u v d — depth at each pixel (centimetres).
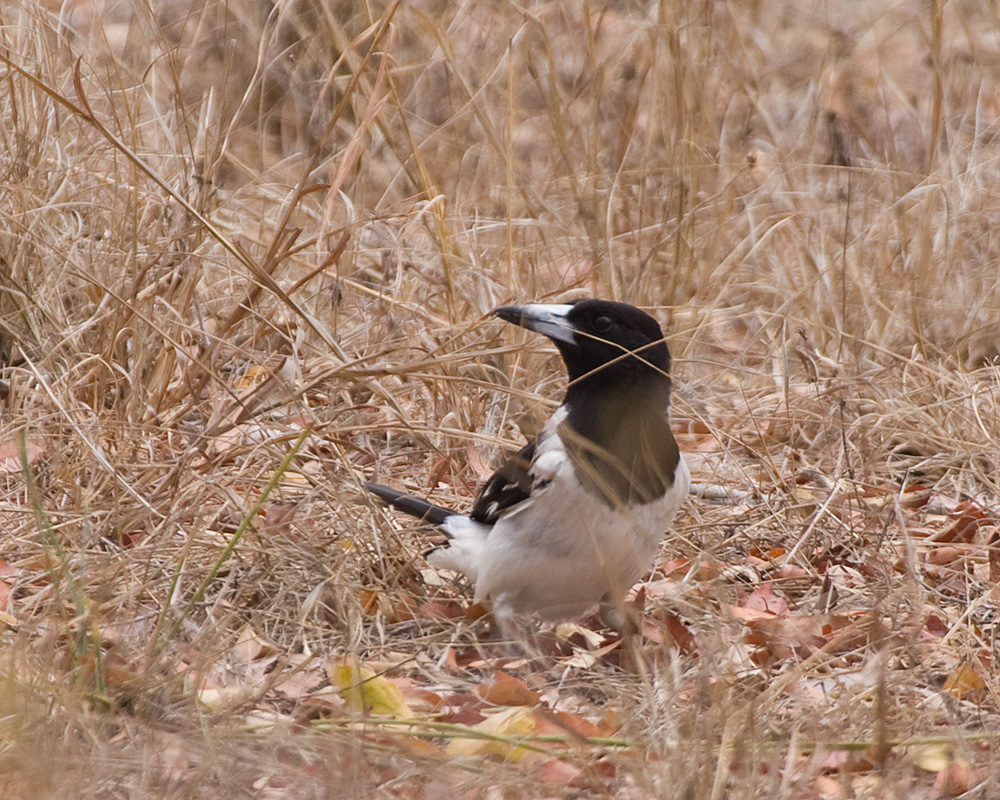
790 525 1049
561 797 637
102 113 1283
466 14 1614
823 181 1587
